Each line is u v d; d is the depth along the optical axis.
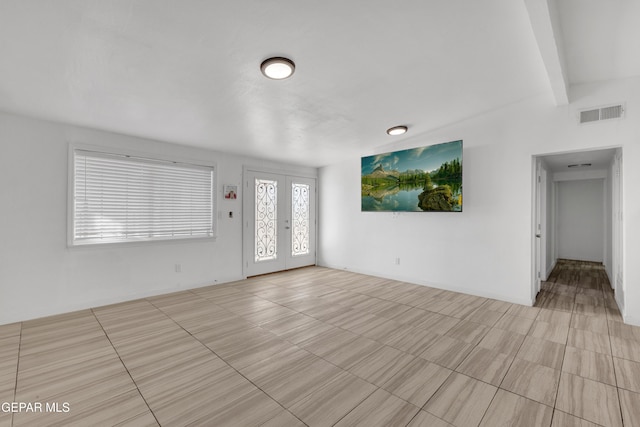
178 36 2.13
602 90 3.33
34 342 2.75
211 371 2.28
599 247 6.93
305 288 4.66
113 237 3.89
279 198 5.87
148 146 4.18
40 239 3.37
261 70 2.59
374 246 5.51
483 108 3.95
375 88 3.17
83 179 3.67
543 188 4.95
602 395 1.97
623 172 3.21
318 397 1.96
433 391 2.03
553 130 3.61
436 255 4.66
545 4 1.89
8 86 2.65
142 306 3.78
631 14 2.27
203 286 4.75
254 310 3.65
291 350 2.62
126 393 2.00
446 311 3.60
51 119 3.38
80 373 2.24
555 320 3.28
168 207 4.39
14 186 3.22
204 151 4.77
